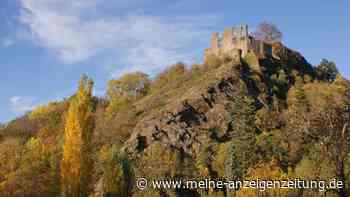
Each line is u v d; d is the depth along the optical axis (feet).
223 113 375.25
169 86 467.11
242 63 434.71
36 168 236.84
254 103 387.55
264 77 428.56
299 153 289.53
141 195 281.54
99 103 519.19
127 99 500.33
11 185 228.02
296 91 404.98
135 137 355.77
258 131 358.02
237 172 305.32
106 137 384.88
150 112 406.00
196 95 390.83
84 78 197.36
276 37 497.87
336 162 129.59
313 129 136.15
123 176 200.85
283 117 366.84
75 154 188.14
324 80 498.28
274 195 242.58
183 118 370.12
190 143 352.69
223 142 357.61
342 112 132.98
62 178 187.42
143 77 539.29
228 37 477.36
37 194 224.33
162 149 333.62
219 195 291.58
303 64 499.10
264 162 298.15
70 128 190.80
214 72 433.07
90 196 200.03
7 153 312.91
